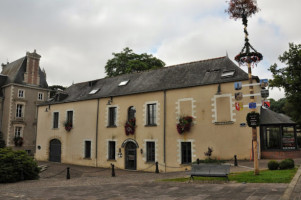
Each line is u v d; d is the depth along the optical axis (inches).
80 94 968.3
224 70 682.2
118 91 840.9
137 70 1181.7
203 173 391.2
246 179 371.6
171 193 328.5
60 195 358.6
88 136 874.8
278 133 614.5
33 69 1315.2
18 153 582.9
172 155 691.4
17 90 1240.2
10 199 339.9
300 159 575.5
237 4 421.7
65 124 933.2
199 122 662.5
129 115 797.9
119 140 798.5
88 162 859.4
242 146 600.1
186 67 780.6
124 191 366.3
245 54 419.2
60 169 783.1
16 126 1218.6
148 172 693.9
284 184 323.6
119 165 786.8
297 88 800.3
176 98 708.0
